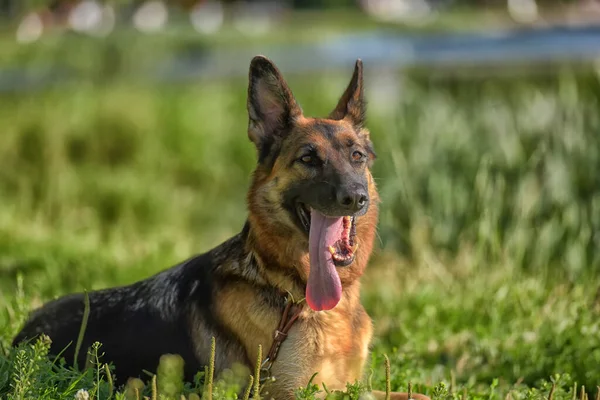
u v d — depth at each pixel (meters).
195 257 5.15
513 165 9.00
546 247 8.14
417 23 36.72
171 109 15.48
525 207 8.47
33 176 13.38
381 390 5.05
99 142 14.48
